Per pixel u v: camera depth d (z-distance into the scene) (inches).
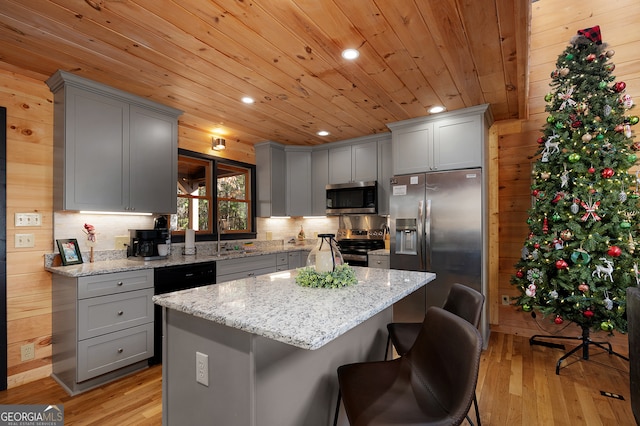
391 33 76.3
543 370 105.7
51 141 103.4
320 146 182.7
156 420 78.8
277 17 70.4
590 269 101.6
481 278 120.6
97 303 93.6
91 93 102.4
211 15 69.8
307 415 56.0
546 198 111.3
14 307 95.6
